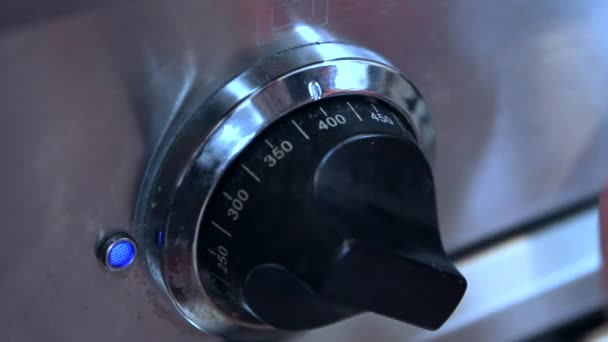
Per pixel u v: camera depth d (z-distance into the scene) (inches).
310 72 13.3
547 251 20.5
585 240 20.8
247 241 12.6
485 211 18.6
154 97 12.3
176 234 13.3
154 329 14.6
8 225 12.1
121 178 12.7
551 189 19.2
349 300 12.2
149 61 12.0
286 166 12.7
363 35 13.8
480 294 19.7
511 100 16.5
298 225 12.1
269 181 12.7
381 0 13.6
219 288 14.1
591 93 17.6
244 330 15.6
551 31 15.9
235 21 12.5
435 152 16.2
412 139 14.0
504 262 20.0
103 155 12.3
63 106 11.6
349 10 13.4
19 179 11.8
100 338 14.0
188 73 12.4
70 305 13.4
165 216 13.2
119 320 14.0
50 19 10.9
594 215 21.1
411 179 13.0
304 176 12.4
